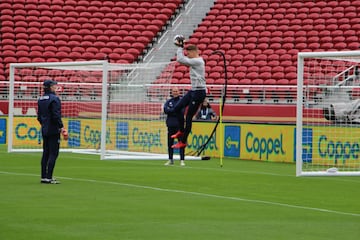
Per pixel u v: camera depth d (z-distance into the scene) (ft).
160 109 221.46
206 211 103.81
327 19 314.35
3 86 269.64
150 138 217.36
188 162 190.29
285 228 90.79
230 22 329.11
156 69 262.47
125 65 214.69
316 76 229.66
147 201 113.50
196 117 224.74
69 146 239.09
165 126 213.25
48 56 314.96
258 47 310.45
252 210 105.29
